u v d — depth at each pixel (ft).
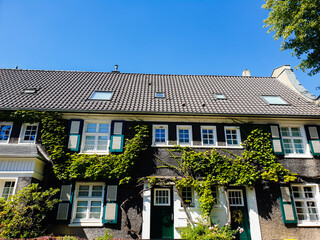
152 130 37.88
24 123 37.01
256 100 43.70
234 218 33.83
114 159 34.83
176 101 42.57
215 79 55.47
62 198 33.22
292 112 39.17
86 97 42.09
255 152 36.55
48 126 36.19
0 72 51.52
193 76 56.85
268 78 56.49
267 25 41.98
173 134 37.78
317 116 38.11
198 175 35.35
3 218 28.27
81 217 33.53
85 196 34.47
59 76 51.80
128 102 40.96
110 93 44.55
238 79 55.77
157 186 35.01
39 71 54.08
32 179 31.53
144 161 35.88
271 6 40.42
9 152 32.17
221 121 38.99
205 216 32.55
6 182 32.81
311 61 38.88
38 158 32.55
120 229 32.55
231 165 35.83
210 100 43.50
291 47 39.73
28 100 39.73
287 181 34.68
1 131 36.68
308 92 45.78
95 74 54.44
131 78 53.31
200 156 35.86
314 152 36.94
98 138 37.60
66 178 33.68
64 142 36.04
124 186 34.47
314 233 33.47
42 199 29.94
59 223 32.17
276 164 35.73
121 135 36.76
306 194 36.11
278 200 34.83
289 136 38.99
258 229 33.17
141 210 33.47
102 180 34.40
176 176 35.17
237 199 35.24
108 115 38.24
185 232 31.07
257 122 38.91
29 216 28.96
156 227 33.40
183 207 33.60
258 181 35.17
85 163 34.09
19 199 28.68
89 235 32.17
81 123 37.19
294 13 36.96
